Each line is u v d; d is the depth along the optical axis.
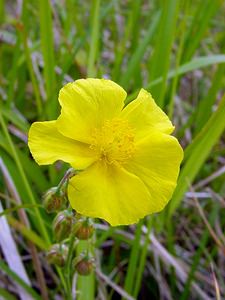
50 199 0.05
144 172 0.05
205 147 0.07
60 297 0.07
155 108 0.05
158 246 0.07
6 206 0.08
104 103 0.05
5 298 0.06
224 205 0.08
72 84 0.05
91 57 0.08
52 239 0.07
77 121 0.05
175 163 0.05
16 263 0.07
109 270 0.08
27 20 0.08
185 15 0.08
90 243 0.06
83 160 0.05
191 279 0.07
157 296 0.08
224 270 0.08
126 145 0.05
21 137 0.08
